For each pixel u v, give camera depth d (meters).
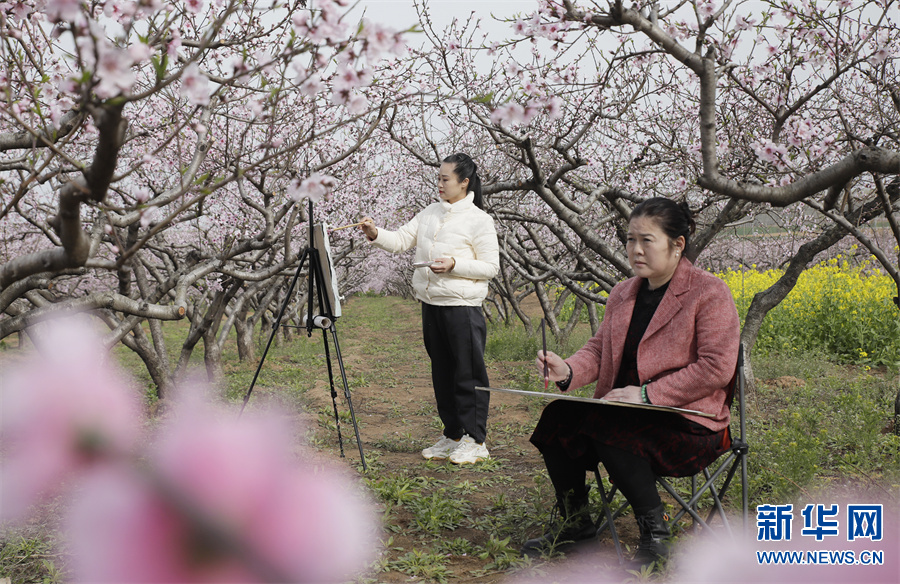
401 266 21.03
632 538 3.13
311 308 4.46
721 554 2.60
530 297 24.72
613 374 2.88
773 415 5.59
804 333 9.31
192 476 0.54
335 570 0.58
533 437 2.84
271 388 7.65
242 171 1.67
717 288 2.72
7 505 0.52
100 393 0.54
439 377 4.71
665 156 5.66
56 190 4.72
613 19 3.08
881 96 5.46
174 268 7.47
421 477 4.12
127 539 0.51
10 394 0.54
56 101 2.60
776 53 4.23
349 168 7.46
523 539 3.13
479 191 4.77
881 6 4.11
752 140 4.78
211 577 0.53
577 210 5.48
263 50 4.17
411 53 5.69
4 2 2.34
